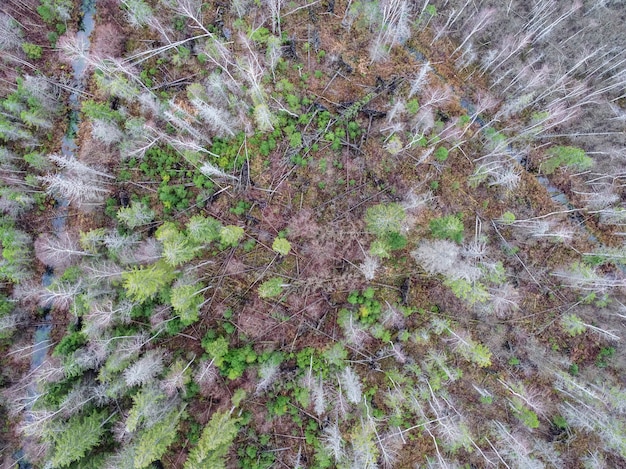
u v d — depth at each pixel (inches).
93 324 887.7
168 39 1037.8
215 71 1084.5
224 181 1061.8
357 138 1083.3
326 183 1074.7
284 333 1059.3
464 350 1050.7
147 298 975.0
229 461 1015.0
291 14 1099.3
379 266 1073.5
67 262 1019.3
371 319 1042.7
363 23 1104.2
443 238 1056.2
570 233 1103.0
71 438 834.8
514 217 1097.4
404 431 1048.2
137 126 1015.6
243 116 1055.6
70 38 1090.1
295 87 1082.7
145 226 1048.8
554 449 1066.7
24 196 1023.6
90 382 924.0
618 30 1104.2
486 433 1075.3
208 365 979.9
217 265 1055.0
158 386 936.9
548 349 1101.7
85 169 960.9
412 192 1083.9
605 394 1039.6
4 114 1015.0
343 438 1036.5
